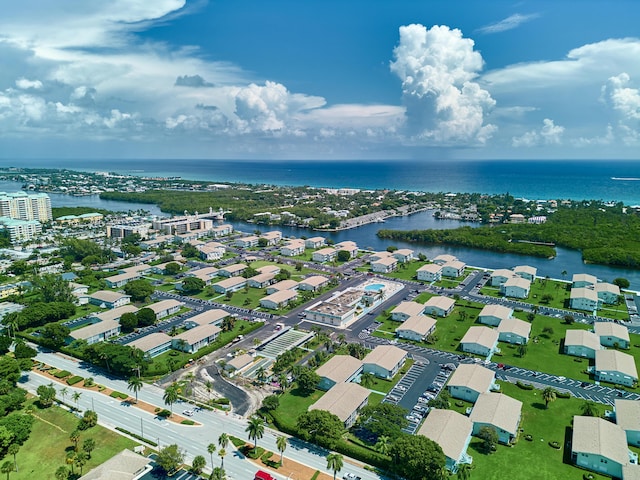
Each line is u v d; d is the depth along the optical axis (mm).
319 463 144250
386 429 148375
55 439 154625
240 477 136625
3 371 183625
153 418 167250
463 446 144375
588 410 165625
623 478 130000
